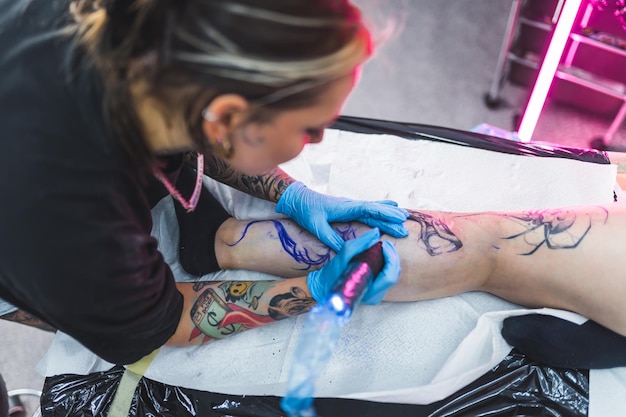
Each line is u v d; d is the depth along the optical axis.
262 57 0.52
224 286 0.99
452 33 2.28
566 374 1.01
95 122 0.63
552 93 1.96
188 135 0.65
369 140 1.36
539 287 1.00
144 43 0.55
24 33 0.67
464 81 2.15
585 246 0.97
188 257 1.13
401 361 1.02
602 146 1.88
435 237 1.02
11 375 1.52
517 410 1.00
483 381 1.02
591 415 0.97
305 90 0.56
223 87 0.55
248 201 1.21
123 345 0.81
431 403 1.00
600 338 0.97
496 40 2.25
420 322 1.05
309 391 0.64
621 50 1.65
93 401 1.04
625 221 0.98
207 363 1.02
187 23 0.52
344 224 1.08
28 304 0.78
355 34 0.55
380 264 0.89
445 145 1.34
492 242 1.02
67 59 0.63
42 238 0.65
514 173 1.28
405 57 2.21
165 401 1.03
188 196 1.07
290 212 1.12
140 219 0.77
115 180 0.67
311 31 0.52
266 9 0.50
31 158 0.62
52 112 0.63
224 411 1.01
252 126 0.60
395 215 1.05
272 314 0.98
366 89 2.14
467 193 1.26
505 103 2.09
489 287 1.07
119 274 0.70
